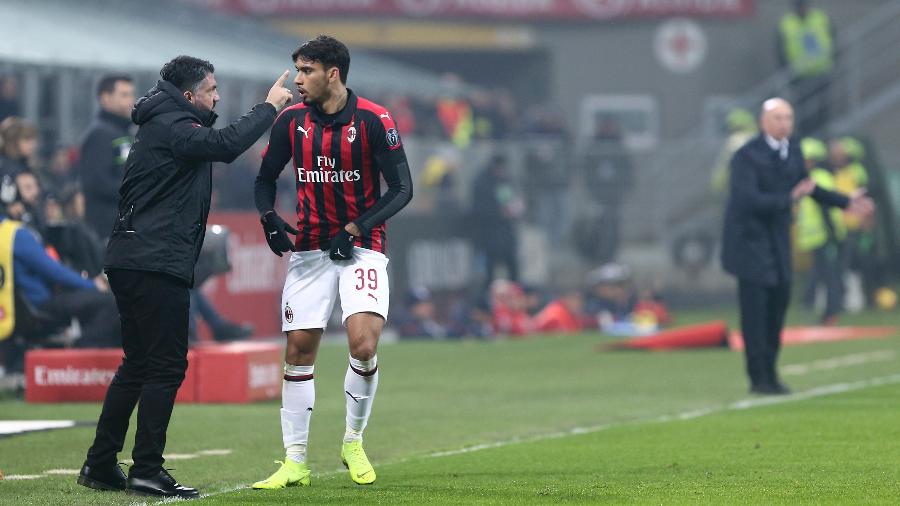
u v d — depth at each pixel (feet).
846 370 174.91
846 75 385.29
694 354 203.31
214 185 237.25
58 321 152.46
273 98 89.56
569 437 118.21
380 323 90.84
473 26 405.59
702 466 98.89
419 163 280.10
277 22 391.45
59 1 270.05
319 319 90.74
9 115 215.72
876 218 288.92
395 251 268.62
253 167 247.29
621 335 252.83
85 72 229.25
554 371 183.21
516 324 253.44
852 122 374.63
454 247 286.25
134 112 89.92
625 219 320.29
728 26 409.28
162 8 292.40
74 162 222.48
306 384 91.40
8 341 156.87
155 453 88.74
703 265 324.80
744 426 122.52
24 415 133.18
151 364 88.99
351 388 91.35
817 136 357.61
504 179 288.92
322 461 105.91
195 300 165.99
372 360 90.79
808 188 148.36
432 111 359.87
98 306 152.25
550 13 406.82
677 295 322.34
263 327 231.91
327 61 89.30
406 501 84.02
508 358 204.33
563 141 331.57
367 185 90.63
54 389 144.36
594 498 84.53
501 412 138.82
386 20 399.44
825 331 236.43
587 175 316.81
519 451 109.50
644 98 409.69
